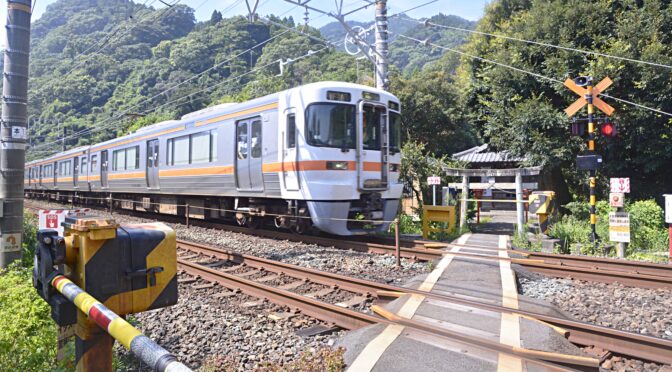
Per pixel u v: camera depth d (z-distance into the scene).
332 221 9.11
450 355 3.49
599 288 6.09
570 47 13.62
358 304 5.39
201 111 12.90
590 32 13.66
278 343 4.25
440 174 16.36
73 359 3.01
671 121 12.58
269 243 9.88
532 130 14.25
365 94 9.66
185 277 7.07
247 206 11.70
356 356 3.57
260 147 10.24
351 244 9.12
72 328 2.90
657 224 11.22
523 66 14.55
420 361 3.40
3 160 7.20
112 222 2.60
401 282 6.39
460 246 9.02
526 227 11.59
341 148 9.16
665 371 3.61
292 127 9.36
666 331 4.49
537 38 14.52
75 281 2.68
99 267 2.59
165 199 15.41
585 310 5.14
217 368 3.72
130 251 2.73
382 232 11.29
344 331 4.58
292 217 9.93
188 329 4.71
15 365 3.46
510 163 22.48
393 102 10.41
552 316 4.67
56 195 29.28
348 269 7.30
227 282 6.40
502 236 10.70
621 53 12.64
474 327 4.12
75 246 2.67
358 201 9.79
